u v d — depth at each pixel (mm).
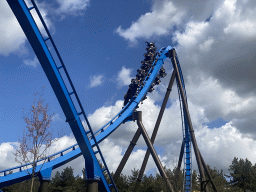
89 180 27844
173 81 49562
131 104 44312
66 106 24766
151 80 47156
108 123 40062
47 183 34125
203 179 47125
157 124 45375
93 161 28016
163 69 50406
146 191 61688
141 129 42562
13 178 31984
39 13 21609
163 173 40812
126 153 41312
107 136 40375
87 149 27219
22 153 25422
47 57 22594
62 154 36312
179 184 50844
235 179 73250
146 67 46719
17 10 20609
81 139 26703
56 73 23469
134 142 42062
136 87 44469
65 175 63812
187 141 51969
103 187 30141
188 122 50031
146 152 42219
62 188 60688
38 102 26672
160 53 50219
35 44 22188
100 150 28125
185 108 50781
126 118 43781
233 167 75625
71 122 25531
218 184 68938
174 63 50469
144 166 41625
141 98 45281
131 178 68438
